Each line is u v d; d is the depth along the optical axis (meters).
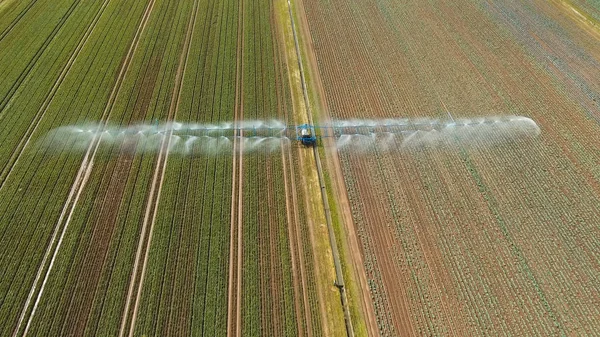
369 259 17.55
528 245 17.92
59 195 19.52
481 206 19.33
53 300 16.02
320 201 19.66
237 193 19.86
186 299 16.14
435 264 17.34
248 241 18.03
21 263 17.06
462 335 15.38
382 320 15.80
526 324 15.66
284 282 16.80
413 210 19.20
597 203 19.41
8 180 20.05
